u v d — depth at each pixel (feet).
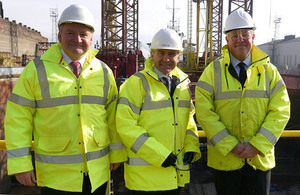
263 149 8.07
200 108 8.76
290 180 46.85
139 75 8.54
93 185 7.57
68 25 7.49
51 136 7.43
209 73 9.04
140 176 8.30
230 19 8.75
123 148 8.68
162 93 8.48
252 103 8.57
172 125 8.38
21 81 7.41
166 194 8.70
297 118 74.18
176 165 8.41
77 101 7.63
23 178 7.16
